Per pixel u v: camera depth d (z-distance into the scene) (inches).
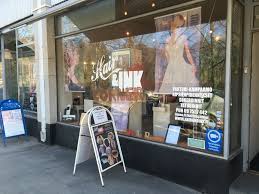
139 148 176.4
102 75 215.5
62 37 241.0
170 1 168.2
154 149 167.9
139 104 190.1
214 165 142.3
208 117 150.6
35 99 277.3
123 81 200.1
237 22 150.3
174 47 167.5
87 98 228.5
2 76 343.3
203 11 153.6
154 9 176.4
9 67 327.9
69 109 241.8
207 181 145.3
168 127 171.5
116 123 205.3
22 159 203.5
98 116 163.8
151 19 178.4
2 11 304.3
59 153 218.4
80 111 234.7
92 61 222.4
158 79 177.2
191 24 159.0
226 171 138.8
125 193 146.2
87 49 225.3
